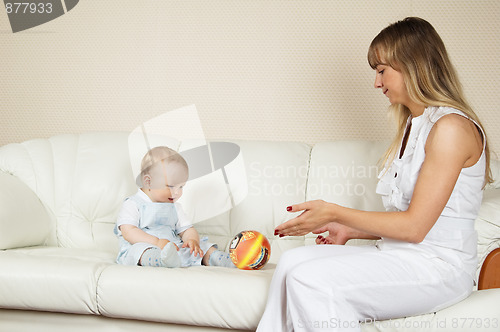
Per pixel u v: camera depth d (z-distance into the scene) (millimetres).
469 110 1490
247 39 2658
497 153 2480
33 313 1783
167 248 1786
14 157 2408
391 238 1505
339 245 1624
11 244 2064
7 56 2844
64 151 2479
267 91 2643
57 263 1733
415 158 1487
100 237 2326
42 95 2818
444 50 1569
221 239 2289
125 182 2387
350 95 2582
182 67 2707
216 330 1638
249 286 1583
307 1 2613
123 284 1646
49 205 2385
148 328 1693
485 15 2498
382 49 1577
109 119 2766
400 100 1601
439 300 1424
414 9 2539
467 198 1470
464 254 1472
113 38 2760
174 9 2715
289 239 2258
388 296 1376
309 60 2611
